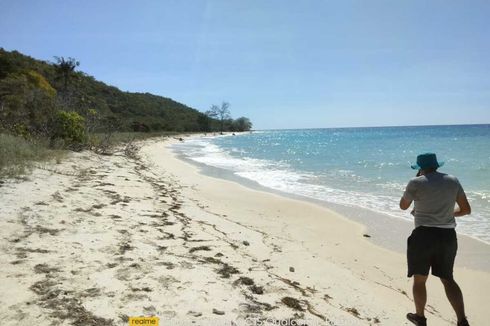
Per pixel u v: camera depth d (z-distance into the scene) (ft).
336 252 22.63
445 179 13.38
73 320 11.44
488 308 16.33
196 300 13.62
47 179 32.12
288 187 47.14
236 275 16.61
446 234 13.09
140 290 13.91
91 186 33.12
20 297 12.41
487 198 37.47
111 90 289.74
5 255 15.61
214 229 24.48
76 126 59.47
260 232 25.54
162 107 360.69
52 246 17.25
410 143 148.87
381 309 15.11
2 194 24.75
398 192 42.80
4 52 163.22
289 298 14.84
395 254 22.67
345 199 39.27
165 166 65.00
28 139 53.21
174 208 29.55
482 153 89.40
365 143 160.97
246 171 63.87
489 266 21.01
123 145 90.68
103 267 15.62
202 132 344.49
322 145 152.97
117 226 21.84
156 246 19.22
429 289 17.92
